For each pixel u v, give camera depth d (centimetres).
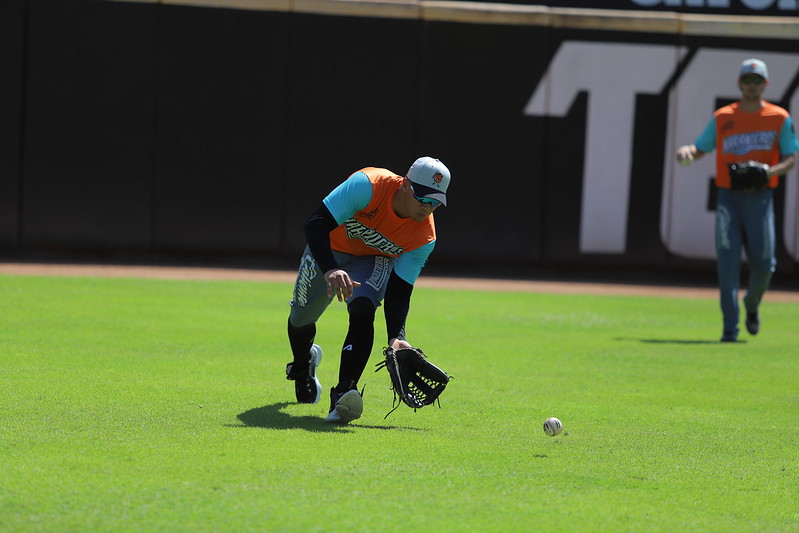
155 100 6425
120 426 1834
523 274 6700
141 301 4203
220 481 1481
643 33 6556
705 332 4044
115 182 6438
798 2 6681
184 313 3834
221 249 6544
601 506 1455
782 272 6625
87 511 1320
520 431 1973
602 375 2788
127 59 6394
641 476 1645
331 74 6512
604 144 6606
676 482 1619
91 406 2012
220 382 2381
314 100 6512
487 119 6588
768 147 3716
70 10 6322
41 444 1666
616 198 6638
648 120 6594
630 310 4841
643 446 1883
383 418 2053
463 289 5678
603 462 1731
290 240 6569
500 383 2586
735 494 1559
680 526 1378
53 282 4869
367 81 6531
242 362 2700
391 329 1972
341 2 6481
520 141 6606
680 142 6606
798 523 1414
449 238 6656
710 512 1453
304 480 1506
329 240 1892
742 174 3603
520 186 6625
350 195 1900
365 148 6562
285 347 3014
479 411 2183
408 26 6525
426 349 3197
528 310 4612
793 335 3994
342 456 1669
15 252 6394
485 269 6700
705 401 2436
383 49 6525
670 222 6631
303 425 1914
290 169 6531
